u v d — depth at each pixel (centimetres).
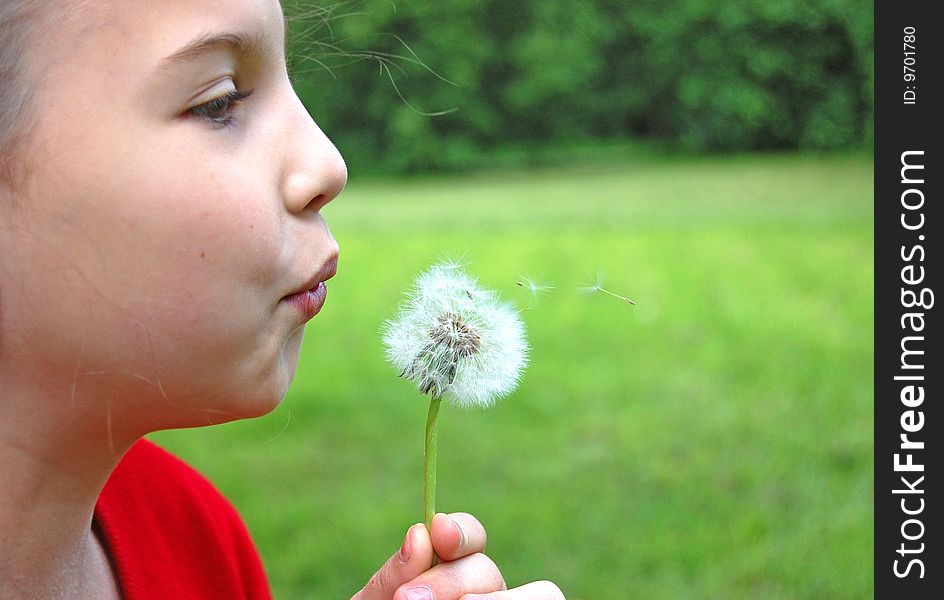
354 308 761
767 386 565
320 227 98
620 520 399
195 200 87
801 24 1828
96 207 85
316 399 541
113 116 85
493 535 386
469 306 115
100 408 93
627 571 362
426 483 115
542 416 523
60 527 103
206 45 87
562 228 1124
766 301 767
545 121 1906
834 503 414
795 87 1866
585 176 1689
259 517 393
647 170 1731
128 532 127
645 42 1900
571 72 1872
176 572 131
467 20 1781
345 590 345
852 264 891
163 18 86
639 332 687
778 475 443
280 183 94
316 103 1736
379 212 1303
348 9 159
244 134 93
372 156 1783
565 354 636
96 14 85
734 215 1193
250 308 91
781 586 354
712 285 821
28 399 93
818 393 548
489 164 1855
